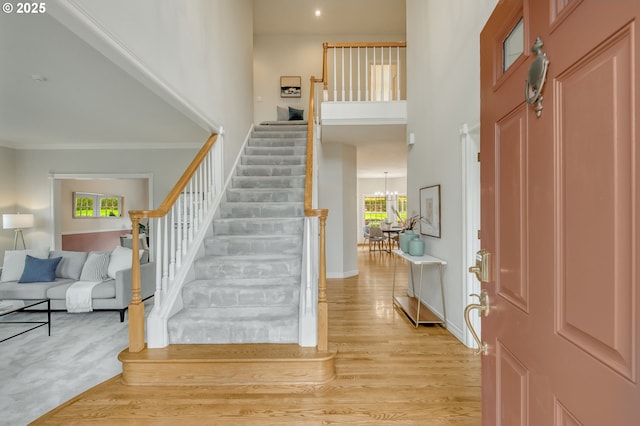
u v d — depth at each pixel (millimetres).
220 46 3812
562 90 688
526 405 858
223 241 3250
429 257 3438
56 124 4270
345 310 3893
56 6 1479
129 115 3850
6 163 5383
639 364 486
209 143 3543
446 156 3119
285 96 7059
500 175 1037
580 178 627
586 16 606
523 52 868
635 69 490
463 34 2730
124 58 1977
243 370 2207
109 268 4172
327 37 7086
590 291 597
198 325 2461
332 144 5734
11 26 1970
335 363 2490
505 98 997
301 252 3283
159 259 2504
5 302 3588
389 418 1827
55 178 5531
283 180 4250
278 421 1809
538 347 792
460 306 2883
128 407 1946
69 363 2664
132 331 2332
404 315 3682
